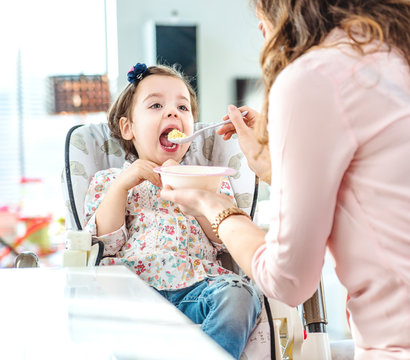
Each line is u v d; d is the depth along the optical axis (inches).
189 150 75.0
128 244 67.1
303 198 31.5
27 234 148.9
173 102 72.2
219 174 46.9
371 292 32.8
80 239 57.2
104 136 75.5
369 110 31.5
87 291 36.8
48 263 148.5
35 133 171.3
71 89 169.0
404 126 31.5
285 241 32.2
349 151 31.5
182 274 63.5
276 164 32.5
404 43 33.7
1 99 168.9
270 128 33.0
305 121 31.4
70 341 27.0
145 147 71.9
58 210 167.9
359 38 33.8
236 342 53.2
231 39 167.8
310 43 34.1
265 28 38.1
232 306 55.0
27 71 168.4
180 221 68.2
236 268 70.1
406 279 31.4
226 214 38.9
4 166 170.6
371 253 32.2
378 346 33.0
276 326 56.9
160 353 24.4
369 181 32.0
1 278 41.9
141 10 161.8
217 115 168.7
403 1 35.2
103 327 28.9
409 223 31.5
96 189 69.4
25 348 26.6
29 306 33.5
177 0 163.5
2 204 167.8
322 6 34.7
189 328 28.1
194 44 158.4
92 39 168.4
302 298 34.3
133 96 73.6
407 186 31.6
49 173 172.7
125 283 39.1
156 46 155.8
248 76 168.4
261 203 98.5
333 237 33.7
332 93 31.5
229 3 167.0
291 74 32.3
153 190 70.1
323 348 53.5
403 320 31.9
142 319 30.0
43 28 167.8
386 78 32.2
